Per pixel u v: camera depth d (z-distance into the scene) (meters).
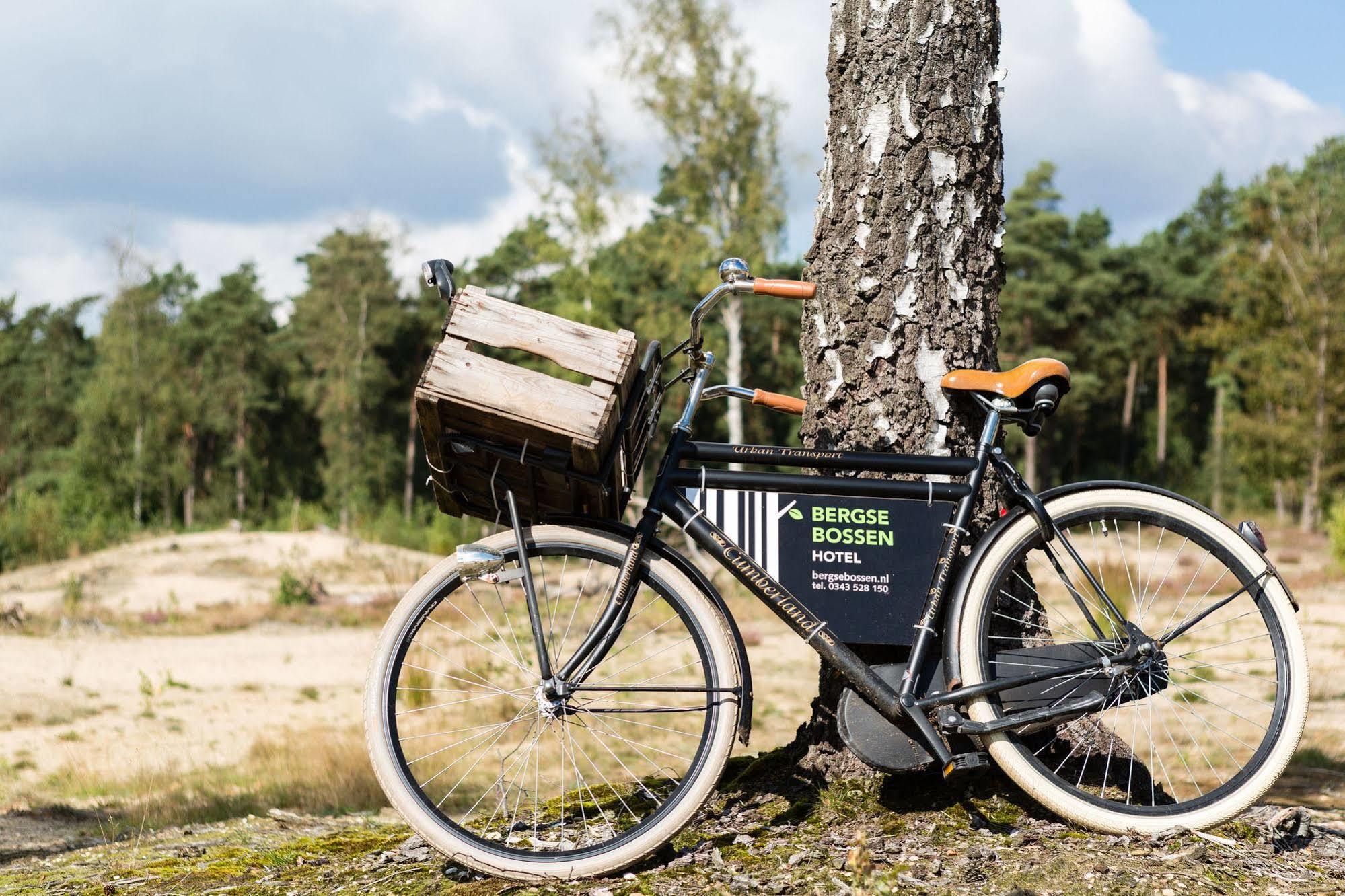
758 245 27.25
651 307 32.00
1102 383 53.41
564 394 2.31
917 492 2.68
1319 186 38.53
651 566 2.62
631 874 2.45
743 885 2.32
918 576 2.67
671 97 26.27
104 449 51.47
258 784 6.50
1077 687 2.63
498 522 2.71
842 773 2.89
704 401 2.82
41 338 69.81
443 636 11.89
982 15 2.96
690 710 2.56
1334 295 33.91
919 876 2.32
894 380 2.90
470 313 2.36
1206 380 58.22
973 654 2.61
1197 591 11.33
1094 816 2.58
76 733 9.19
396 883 2.52
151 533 39.47
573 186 29.20
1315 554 26.91
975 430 2.90
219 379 60.84
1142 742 6.18
